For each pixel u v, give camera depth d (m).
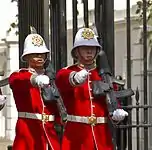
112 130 11.76
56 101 11.43
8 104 41.47
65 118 11.32
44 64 11.80
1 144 38.25
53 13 13.64
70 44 27.23
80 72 10.72
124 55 29.44
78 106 11.42
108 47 12.43
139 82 26.84
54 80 11.57
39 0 13.25
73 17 12.87
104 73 11.45
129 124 12.48
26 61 12.09
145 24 12.59
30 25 13.91
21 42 14.66
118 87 11.83
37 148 11.90
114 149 11.83
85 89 11.40
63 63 13.25
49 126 11.99
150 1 21.38
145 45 12.53
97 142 11.40
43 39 12.36
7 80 12.60
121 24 29.83
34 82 11.12
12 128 41.56
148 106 12.50
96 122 11.43
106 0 12.44
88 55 11.25
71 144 11.45
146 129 12.54
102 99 11.49
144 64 12.54
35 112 11.91
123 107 12.34
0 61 42.56
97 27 12.59
